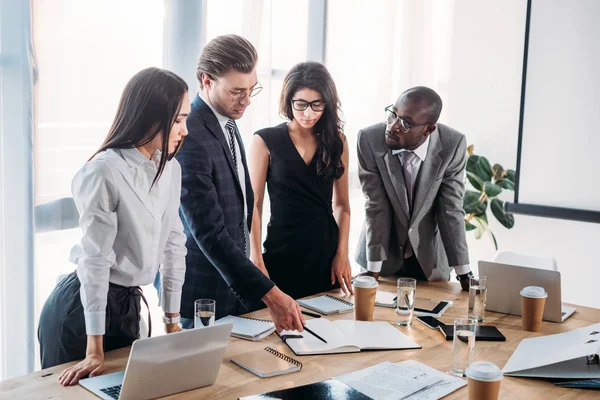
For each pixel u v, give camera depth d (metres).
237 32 3.30
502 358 1.89
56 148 2.61
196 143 2.20
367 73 4.23
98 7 2.69
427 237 2.71
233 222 2.33
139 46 2.86
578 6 3.99
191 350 1.54
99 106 2.73
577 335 1.95
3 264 2.48
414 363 1.81
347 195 2.77
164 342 1.49
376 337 2.00
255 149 2.62
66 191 2.65
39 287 2.60
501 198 4.57
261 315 2.20
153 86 1.75
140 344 1.45
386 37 4.29
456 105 4.65
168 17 2.97
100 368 1.67
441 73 4.68
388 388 1.63
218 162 2.25
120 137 1.76
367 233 2.68
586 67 3.99
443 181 2.66
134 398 1.51
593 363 1.79
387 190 2.63
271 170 2.62
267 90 3.49
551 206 4.19
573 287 4.27
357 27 4.13
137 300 1.91
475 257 4.67
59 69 2.59
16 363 2.52
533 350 1.90
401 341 1.98
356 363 1.81
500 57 4.45
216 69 2.20
